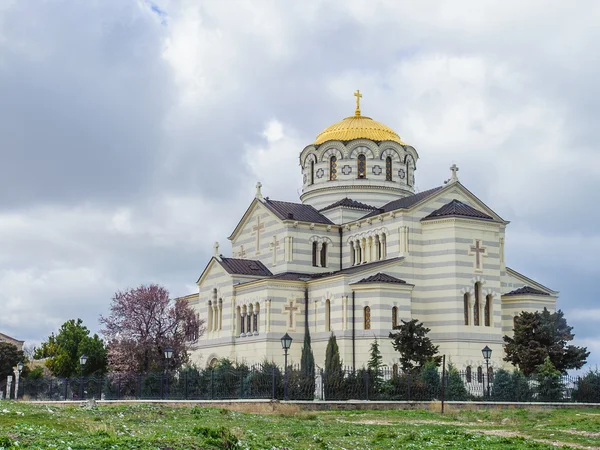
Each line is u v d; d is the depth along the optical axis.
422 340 73.56
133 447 25.84
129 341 92.12
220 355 94.12
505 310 89.44
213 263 98.69
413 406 63.09
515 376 71.38
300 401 60.16
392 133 104.88
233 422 43.28
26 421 32.88
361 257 93.88
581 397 72.38
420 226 86.88
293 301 89.31
